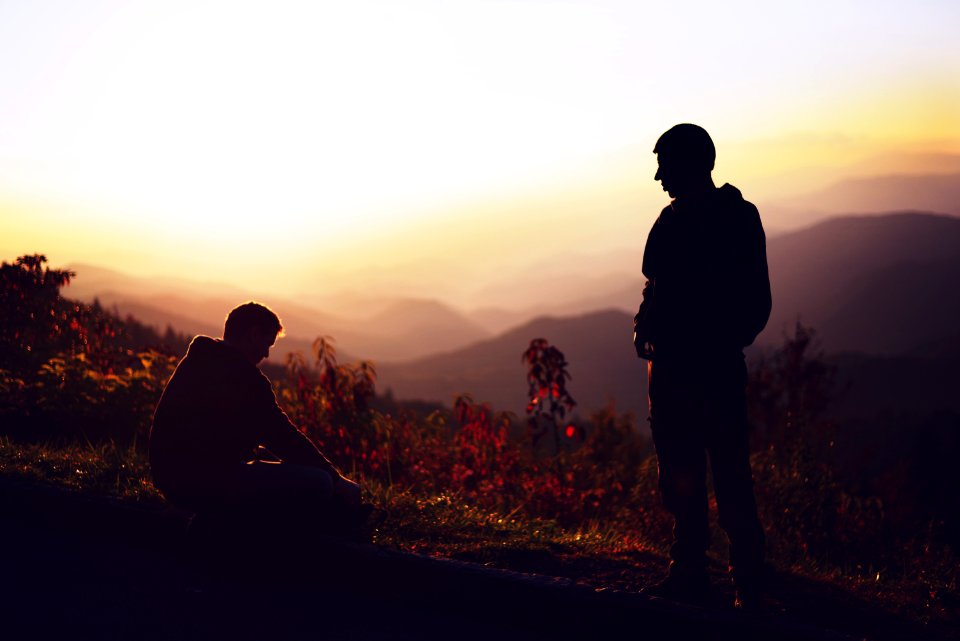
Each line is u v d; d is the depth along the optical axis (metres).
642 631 3.21
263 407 4.09
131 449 6.29
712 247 3.62
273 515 3.98
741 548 3.59
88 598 3.43
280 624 3.28
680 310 3.66
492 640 3.25
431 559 3.73
